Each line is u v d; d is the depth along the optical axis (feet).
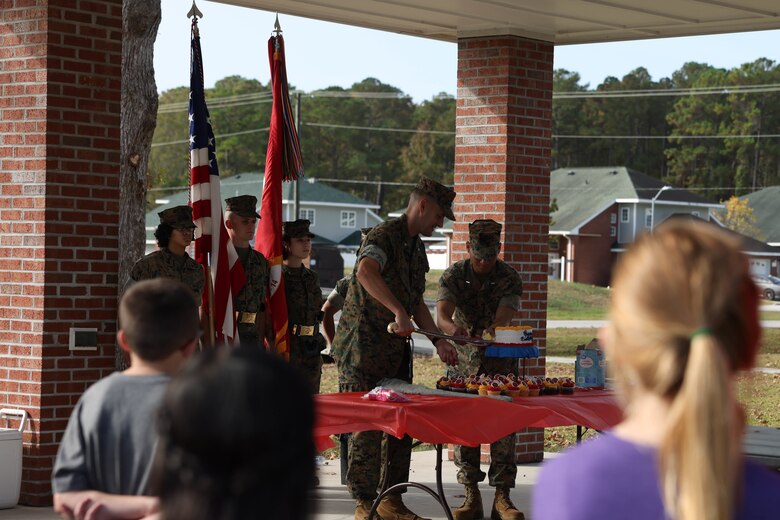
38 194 26.58
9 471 25.98
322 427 20.10
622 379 6.66
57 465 10.79
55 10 26.63
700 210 233.76
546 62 35.58
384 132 341.62
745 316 6.29
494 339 23.67
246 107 329.72
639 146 334.65
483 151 35.04
